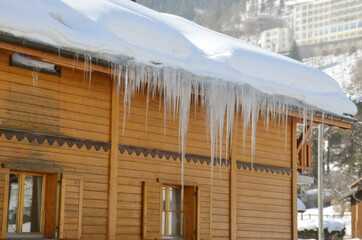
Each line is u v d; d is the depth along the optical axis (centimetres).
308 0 16000
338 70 13150
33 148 847
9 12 750
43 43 773
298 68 1231
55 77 884
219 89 1013
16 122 830
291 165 1272
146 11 1128
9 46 754
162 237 1025
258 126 1211
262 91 1088
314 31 15812
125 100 913
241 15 15062
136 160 986
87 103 924
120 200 952
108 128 952
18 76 838
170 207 1059
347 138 6184
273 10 15812
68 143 891
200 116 1098
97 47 838
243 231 1148
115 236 936
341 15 15912
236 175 1148
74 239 875
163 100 1044
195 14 14125
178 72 950
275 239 1212
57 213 861
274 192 1226
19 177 852
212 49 1080
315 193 5981
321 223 2147
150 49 927
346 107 1269
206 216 1074
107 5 926
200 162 1087
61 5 853
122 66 871
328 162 6156
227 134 1043
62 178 870
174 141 1050
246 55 1119
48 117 870
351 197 3706
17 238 828
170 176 1034
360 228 3591
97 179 925
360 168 5997
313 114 1197
